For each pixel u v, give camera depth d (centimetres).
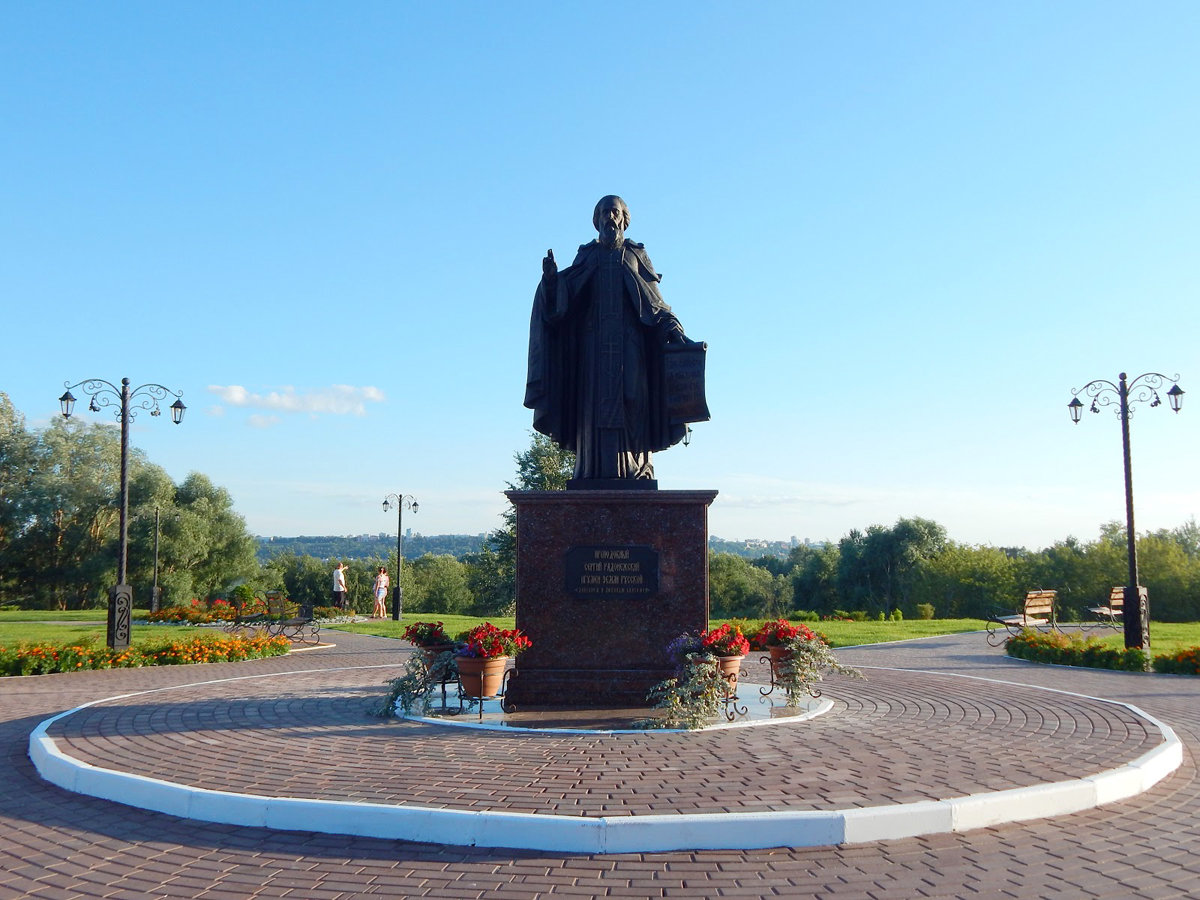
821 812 579
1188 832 601
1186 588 5953
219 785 679
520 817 575
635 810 595
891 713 1014
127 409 2111
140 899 496
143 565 5231
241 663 1748
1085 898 486
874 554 7906
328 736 876
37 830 625
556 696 1009
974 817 605
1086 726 923
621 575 1020
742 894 491
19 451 5288
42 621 3089
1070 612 6606
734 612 8938
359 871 534
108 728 935
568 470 3956
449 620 3319
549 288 1116
